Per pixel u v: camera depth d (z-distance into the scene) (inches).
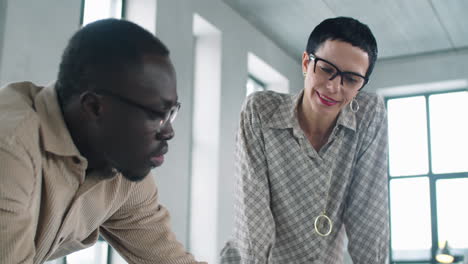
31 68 142.2
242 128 77.9
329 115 73.4
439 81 276.4
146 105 41.2
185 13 204.8
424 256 269.7
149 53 41.3
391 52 279.6
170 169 187.6
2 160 37.6
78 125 42.7
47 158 42.8
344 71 69.0
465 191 269.9
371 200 77.4
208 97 221.8
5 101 42.2
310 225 77.7
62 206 45.1
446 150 278.4
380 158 77.9
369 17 245.3
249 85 270.2
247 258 73.2
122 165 43.1
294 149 76.1
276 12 241.4
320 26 70.5
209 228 211.2
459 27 249.9
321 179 76.3
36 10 145.0
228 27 231.3
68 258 159.0
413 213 276.5
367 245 77.2
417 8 236.1
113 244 58.2
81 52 41.4
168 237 56.5
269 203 77.7
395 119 291.1
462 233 266.5
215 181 213.6
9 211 37.2
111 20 41.9
